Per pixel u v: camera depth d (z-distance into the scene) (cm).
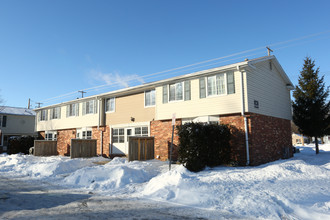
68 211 584
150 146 1753
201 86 1552
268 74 1661
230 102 1416
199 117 1542
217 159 1292
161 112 1736
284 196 650
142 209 605
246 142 1340
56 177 1174
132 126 1961
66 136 2542
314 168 1016
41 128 2902
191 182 786
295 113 2150
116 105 2108
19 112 3553
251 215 551
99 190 878
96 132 2230
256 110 1432
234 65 1393
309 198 655
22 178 1168
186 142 1172
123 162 1538
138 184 960
